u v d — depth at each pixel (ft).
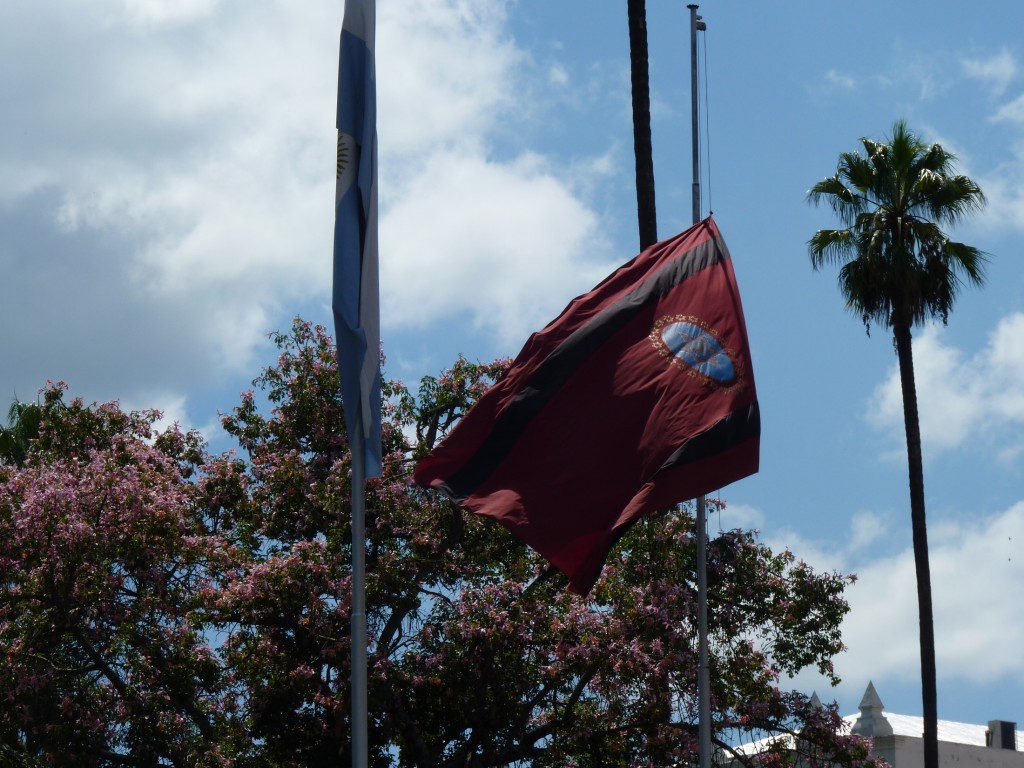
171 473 111.04
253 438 120.67
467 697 104.68
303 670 102.17
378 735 107.45
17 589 100.37
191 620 102.89
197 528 112.47
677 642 100.99
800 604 108.47
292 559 103.35
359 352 57.06
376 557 110.63
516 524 64.69
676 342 67.15
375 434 57.36
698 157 85.05
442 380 118.11
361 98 59.11
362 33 59.67
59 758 98.73
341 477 110.63
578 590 64.18
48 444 120.26
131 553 102.17
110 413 120.78
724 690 102.78
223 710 104.01
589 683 103.76
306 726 106.63
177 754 99.96
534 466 65.87
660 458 65.16
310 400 118.01
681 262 69.10
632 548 105.81
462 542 109.70
